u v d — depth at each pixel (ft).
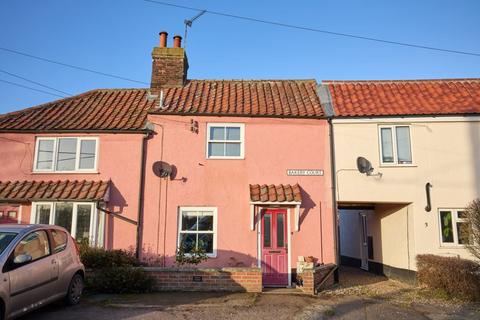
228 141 47.93
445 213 46.52
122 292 37.52
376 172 47.09
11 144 48.32
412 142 47.57
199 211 46.60
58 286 29.71
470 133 47.37
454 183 46.60
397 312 32.71
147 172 47.06
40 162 48.21
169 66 56.39
